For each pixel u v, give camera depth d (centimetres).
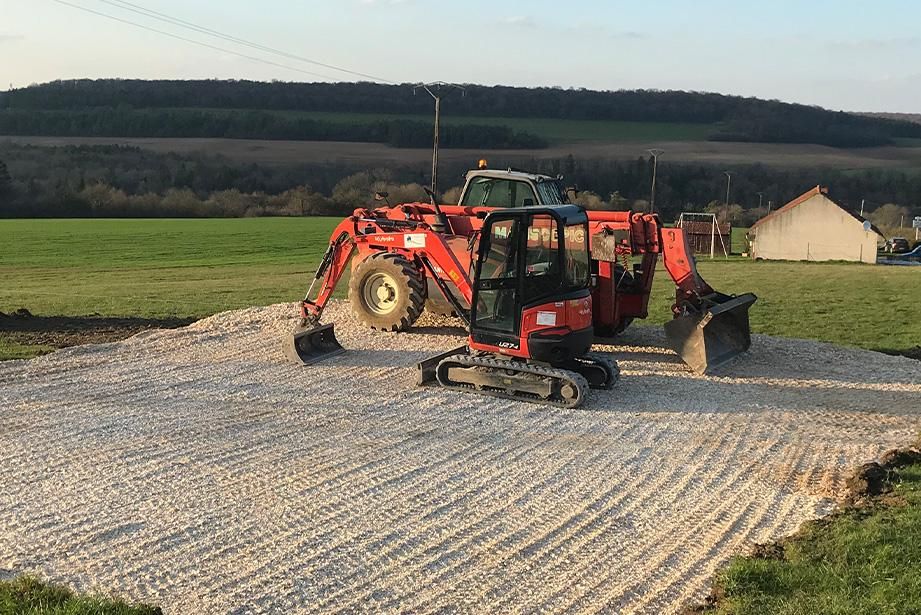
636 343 1574
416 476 869
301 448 941
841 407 1182
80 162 8475
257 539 711
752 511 799
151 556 675
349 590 630
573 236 1195
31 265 3569
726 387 1273
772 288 2950
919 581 616
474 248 1348
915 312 2300
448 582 647
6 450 901
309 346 1377
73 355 1337
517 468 902
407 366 1329
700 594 633
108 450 911
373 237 1486
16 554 673
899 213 8731
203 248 4547
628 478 882
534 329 1155
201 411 1065
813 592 615
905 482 859
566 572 668
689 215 6331
